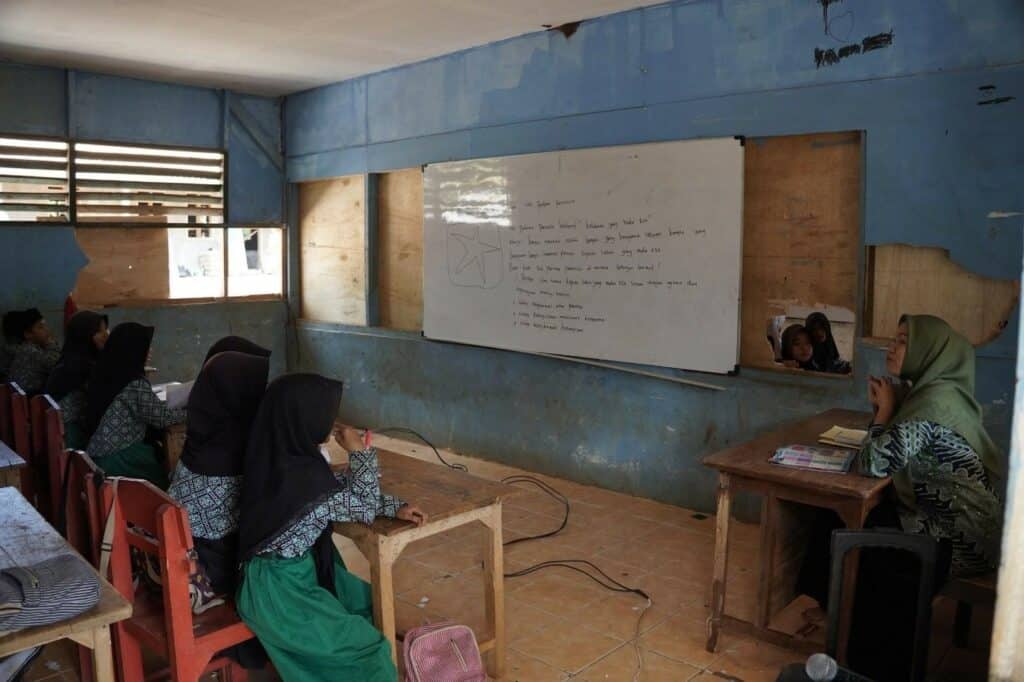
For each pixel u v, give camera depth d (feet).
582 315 16.03
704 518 14.47
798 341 13.48
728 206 13.78
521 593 11.46
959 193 11.44
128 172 20.94
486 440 18.47
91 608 5.55
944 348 8.89
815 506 9.52
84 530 8.11
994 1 10.95
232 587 7.73
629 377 15.58
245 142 22.72
